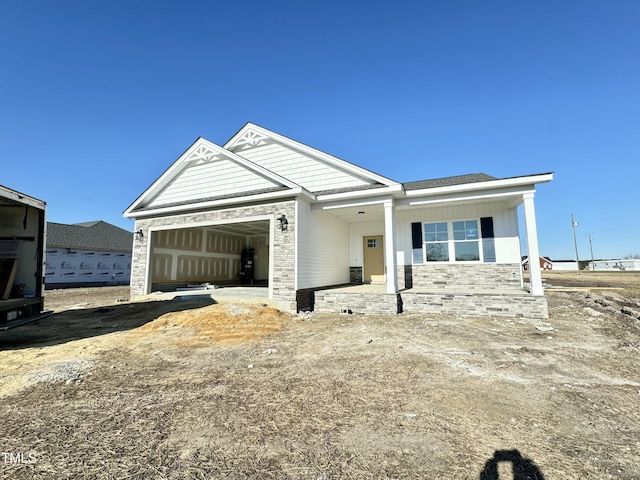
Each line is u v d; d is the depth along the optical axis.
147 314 8.97
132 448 2.48
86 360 5.00
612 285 19.19
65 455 2.38
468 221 11.14
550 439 2.57
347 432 2.71
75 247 21.84
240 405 3.31
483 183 9.01
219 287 14.61
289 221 9.75
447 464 2.21
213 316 7.93
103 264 23.81
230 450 2.44
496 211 10.82
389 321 8.12
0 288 8.34
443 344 5.84
